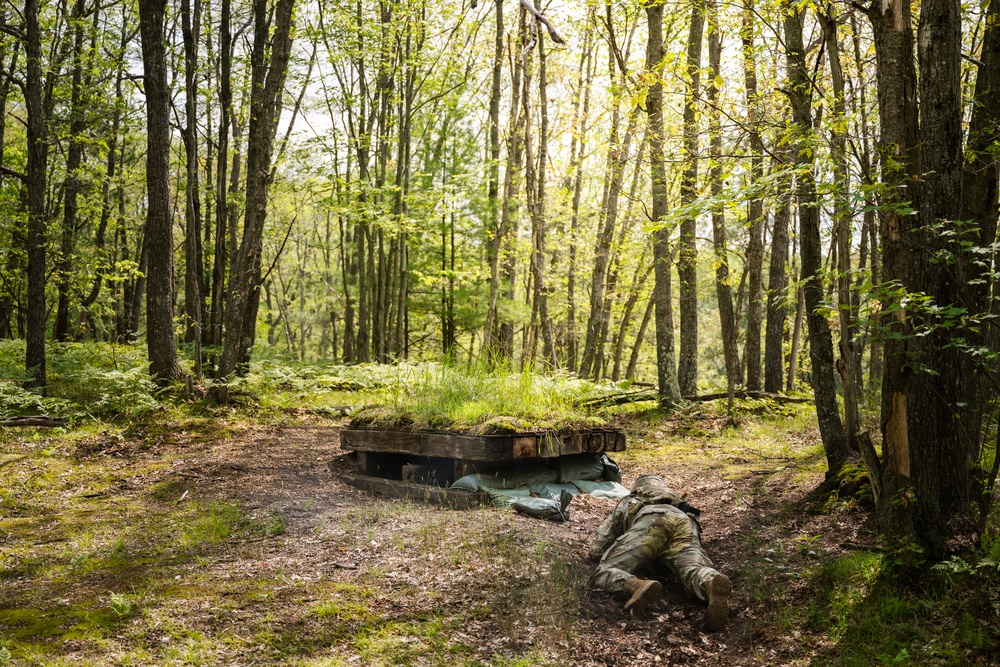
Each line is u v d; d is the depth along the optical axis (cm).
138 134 1822
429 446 691
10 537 619
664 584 486
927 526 448
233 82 1816
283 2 1208
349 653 398
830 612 428
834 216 457
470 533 571
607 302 2403
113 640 407
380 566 525
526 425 667
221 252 1756
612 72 1494
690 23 1180
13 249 1764
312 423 1165
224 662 385
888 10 453
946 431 448
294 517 663
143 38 1197
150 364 1220
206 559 556
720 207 494
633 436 1105
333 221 3547
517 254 2114
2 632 420
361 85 2067
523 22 1536
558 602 454
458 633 422
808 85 616
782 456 878
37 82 1250
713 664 396
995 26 516
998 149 473
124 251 2475
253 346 1908
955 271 449
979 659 367
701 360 3741
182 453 943
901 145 452
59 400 1071
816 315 624
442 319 2233
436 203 1922
